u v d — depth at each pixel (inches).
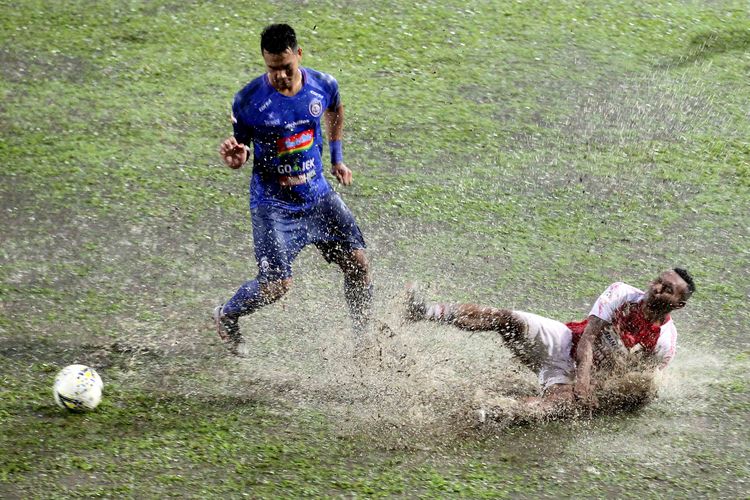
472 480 689.0
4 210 1096.2
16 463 686.5
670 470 707.4
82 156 1234.0
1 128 1294.3
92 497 654.5
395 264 1014.4
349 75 1491.1
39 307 909.8
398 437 739.4
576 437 746.8
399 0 1759.4
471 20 1697.8
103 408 759.1
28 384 786.8
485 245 1064.8
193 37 1600.6
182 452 709.3
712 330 909.8
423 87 1469.0
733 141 1332.4
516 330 791.7
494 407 762.8
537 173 1237.1
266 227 822.5
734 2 1827.0
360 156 1263.5
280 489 671.1
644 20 1727.4
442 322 815.7
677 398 802.2
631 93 1470.2
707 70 1551.4
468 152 1286.9
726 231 1109.7
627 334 766.5
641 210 1153.4
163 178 1192.2
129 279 970.1
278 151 804.6
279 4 1726.1
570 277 1003.3
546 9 1756.9
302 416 762.8
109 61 1509.6
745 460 721.0
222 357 845.8
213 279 980.6
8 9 1665.8
